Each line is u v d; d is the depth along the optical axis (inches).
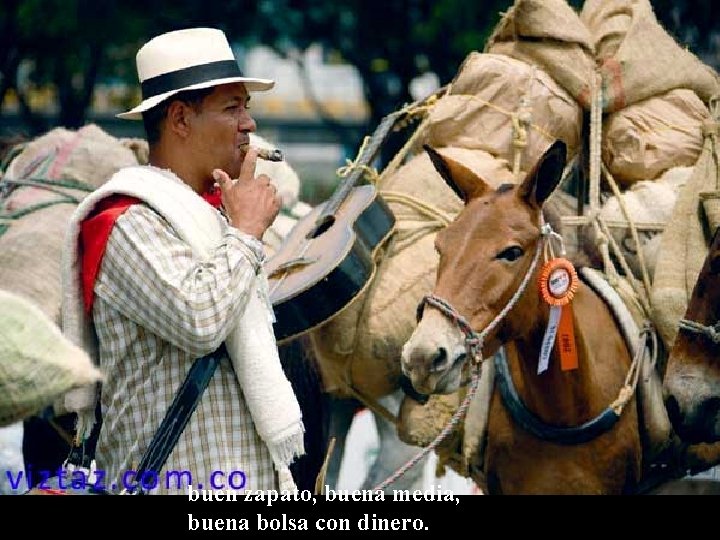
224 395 272.8
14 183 444.8
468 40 862.5
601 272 410.9
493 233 351.3
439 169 372.8
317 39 1002.1
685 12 854.5
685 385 365.7
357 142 1202.0
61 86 1003.3
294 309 390.3
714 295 365.7
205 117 282.2
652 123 434.6
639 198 418.9
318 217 424.2
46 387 184.9
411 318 417.7
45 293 412.5
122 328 269.4
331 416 482.0
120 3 935.0
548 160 354.9
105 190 271.1
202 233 271.4
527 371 370.0
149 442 269.0
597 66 446.0
